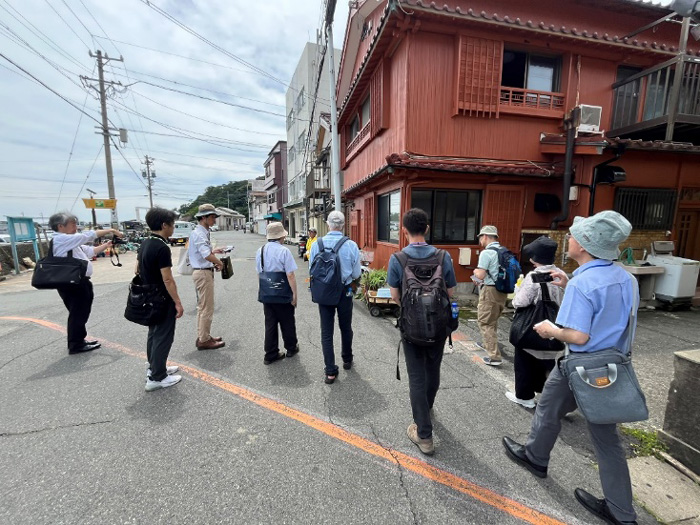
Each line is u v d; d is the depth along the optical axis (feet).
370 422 8.59
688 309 19.47
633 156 20.90
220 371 11.41
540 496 6.34
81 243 12.73
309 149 64.03
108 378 10.88
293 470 6.91
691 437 6.89
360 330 15.85
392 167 17.53
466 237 21.43
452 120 20.43
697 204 22.89
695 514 5.94
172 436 7.94
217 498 6.19
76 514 5.79
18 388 10.21
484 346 13.16
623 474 5.53
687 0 16.61
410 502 6.17
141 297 9.47
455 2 20.86
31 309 20.10
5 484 6.44
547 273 8.24
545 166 21.17
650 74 20.68
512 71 21.76
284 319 12.18
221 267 13.32
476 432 8.24
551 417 6.37
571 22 22.86
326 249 10.36
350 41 32.83
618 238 5.39
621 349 5.49
